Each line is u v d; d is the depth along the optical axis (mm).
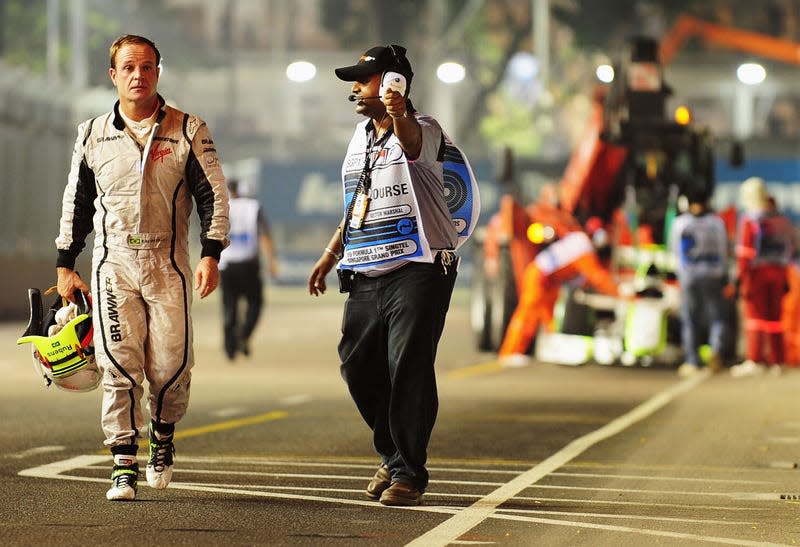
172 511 18172
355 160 19141
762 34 170375
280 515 17953
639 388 40125
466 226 19125
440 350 57594
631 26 143500
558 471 22750
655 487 21047
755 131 176750
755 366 46344
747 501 19734
